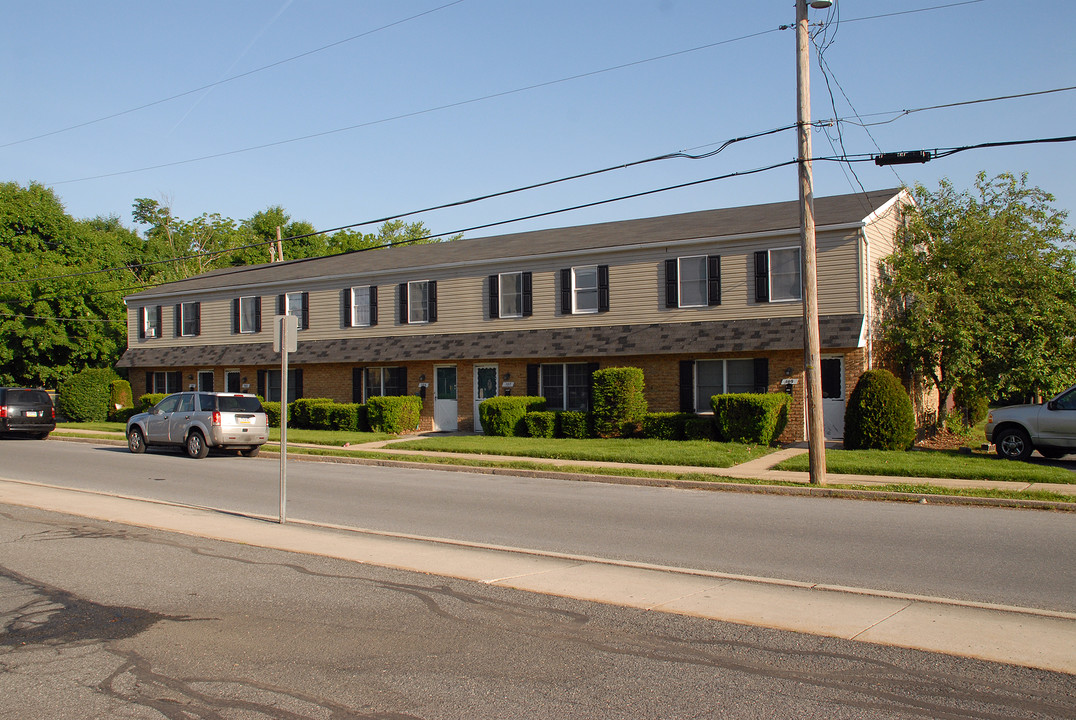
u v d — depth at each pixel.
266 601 7.53
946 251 22.23
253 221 81.12
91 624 6.85
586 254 25.81
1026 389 22.08
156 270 72.81
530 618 6.95
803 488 14.56
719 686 5.36
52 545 10.12
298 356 31.81
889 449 19.22
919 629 6.55
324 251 72.56
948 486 14.15
